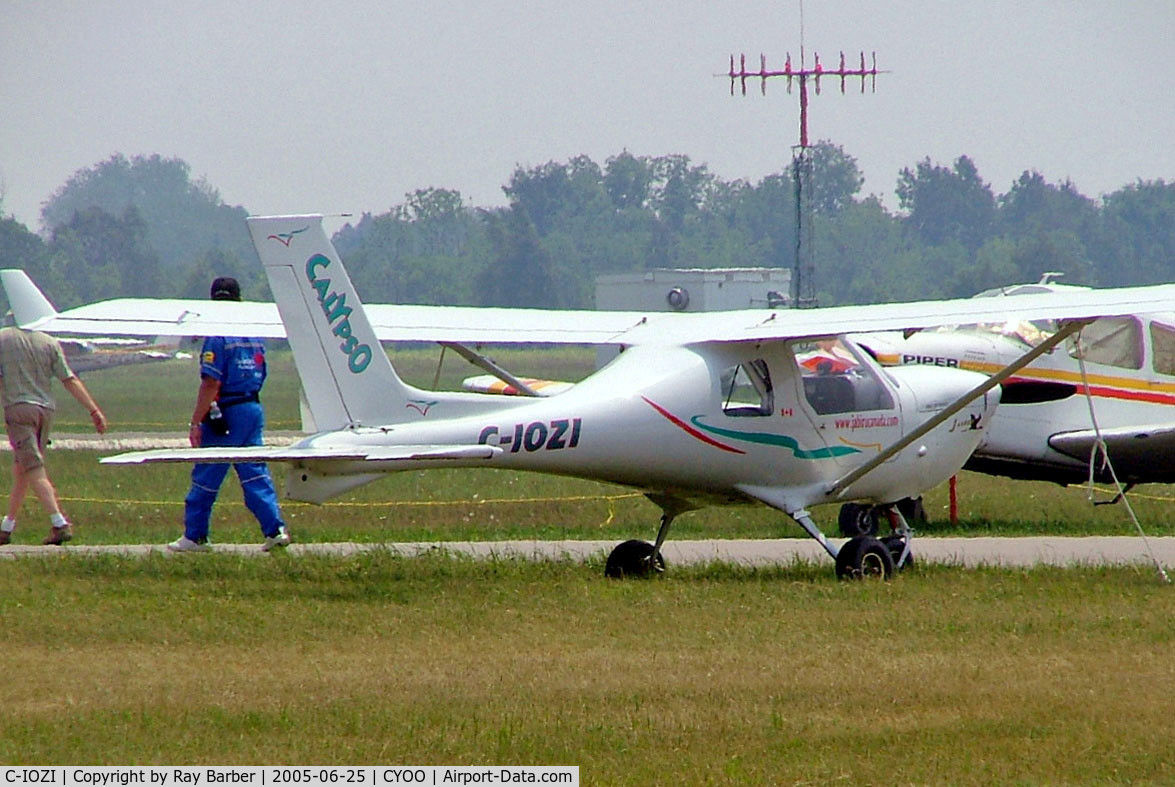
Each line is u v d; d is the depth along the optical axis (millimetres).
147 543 52562
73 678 29453
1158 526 60031
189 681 29219
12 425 48406
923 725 26172
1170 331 63281
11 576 41094
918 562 46031
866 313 42781
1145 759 24172
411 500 73750
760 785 23125
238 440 45844
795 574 43625
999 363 61531
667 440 40812
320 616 35562
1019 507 67812
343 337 39156
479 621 35125
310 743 25188
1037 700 27688
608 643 32812
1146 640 33219
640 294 185875
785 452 42625
